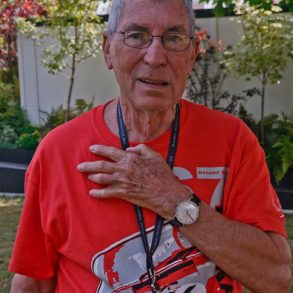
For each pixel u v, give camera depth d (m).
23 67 8.82
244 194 1.64
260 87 7.47
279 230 1.62
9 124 8.71
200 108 1.78
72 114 8.20
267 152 6.59
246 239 1.56
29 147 7.89
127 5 1.55
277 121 7.16
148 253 1.58
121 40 1.57
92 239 1.62
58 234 1.69
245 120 7.38
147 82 1.58
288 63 7.27
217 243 1.54
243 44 6.59
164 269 1.58
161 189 1.57
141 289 1.58
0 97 9.28
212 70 7.59
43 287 1.82
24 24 7.38
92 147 1.67
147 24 1.52
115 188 1.60
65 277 1.72
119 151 1.64
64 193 1.67
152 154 1.63
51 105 8.77
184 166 1.67
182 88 1.63
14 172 7.30
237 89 7.59
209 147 1.69
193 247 1.59
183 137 1.70
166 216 1.57
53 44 8.41
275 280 1.60
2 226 5.71
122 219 1.61
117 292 1.60
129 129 1.74
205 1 4.57
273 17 6.27
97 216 1.63
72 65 7.65
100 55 8.34
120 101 1.75
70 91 7.61
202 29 7.61
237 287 1.68
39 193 1.72
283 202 6.18
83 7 6.91
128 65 1.58
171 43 1.56
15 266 1.74
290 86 7.34
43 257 1.76
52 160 1.71
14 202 6.80
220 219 1.57
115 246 1.61
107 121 1.78
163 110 1.63
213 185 1.65
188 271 1.58
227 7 4.70
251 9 6.32
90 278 1.65
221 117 1.75
